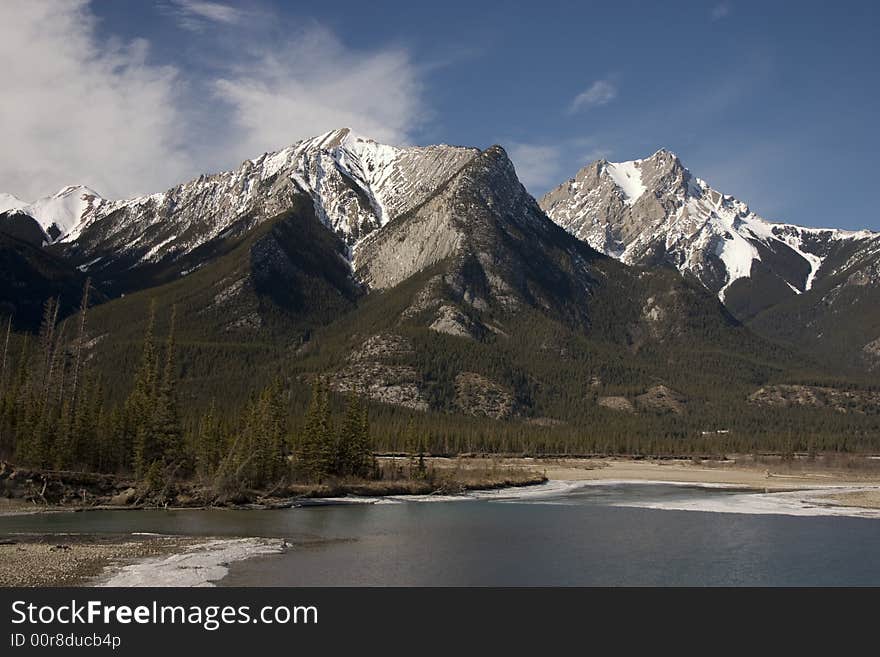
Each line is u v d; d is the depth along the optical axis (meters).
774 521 102.00
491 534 87.88
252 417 136.88
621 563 71.00
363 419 150.88
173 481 115.56
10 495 100.94
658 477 191.88
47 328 172.75
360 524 95.56
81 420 116.19
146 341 156.88
